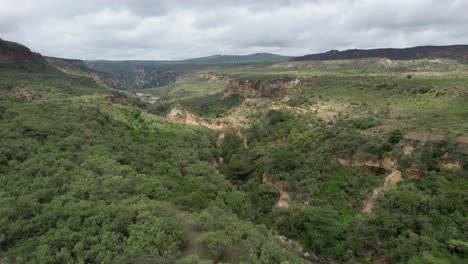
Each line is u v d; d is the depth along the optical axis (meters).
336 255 46.03
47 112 62.66
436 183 45.97
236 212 50.72
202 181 53.94
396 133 55.12
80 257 25.52
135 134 68.81
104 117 69.44
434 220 43.00
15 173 37.16
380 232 44.88
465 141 48.97
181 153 64.69
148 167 50.97
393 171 51.16
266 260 28.97
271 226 53.97
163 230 28.61
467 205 42.75
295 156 63.53
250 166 71.38
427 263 37.38
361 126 65.25
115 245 26.92
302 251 48.84
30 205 30.70
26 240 27.17
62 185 35.78
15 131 48.72
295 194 57.22
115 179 38.19
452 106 67.44
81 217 29.55
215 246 27.83
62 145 46.50
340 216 50.84
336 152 59.97
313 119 75.12
